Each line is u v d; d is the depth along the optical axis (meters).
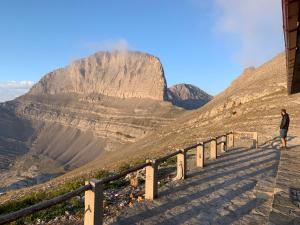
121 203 10.14
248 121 56.25
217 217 8.16
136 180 12.84
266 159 16.41
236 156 17.88
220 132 56.19
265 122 47.25
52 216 9.75
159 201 9.45
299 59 9.37
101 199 6.86
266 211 8.47
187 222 7.86
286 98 63.53
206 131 71.00
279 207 7.48
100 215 6.84
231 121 68.88
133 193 11.54
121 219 8.05
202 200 9.53
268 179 11.70
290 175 10.55
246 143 24.70
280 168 11.73
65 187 14.57
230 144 22.83
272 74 98.81
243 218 8.05
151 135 126.56
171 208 8.84
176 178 12.25
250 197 9.75
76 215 9.67
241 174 12.89
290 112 47.25
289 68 10.12
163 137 104.19
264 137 28.23
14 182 197.00
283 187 9.09
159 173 15.41
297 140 23.48
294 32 6.48
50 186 26.12
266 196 9.64
